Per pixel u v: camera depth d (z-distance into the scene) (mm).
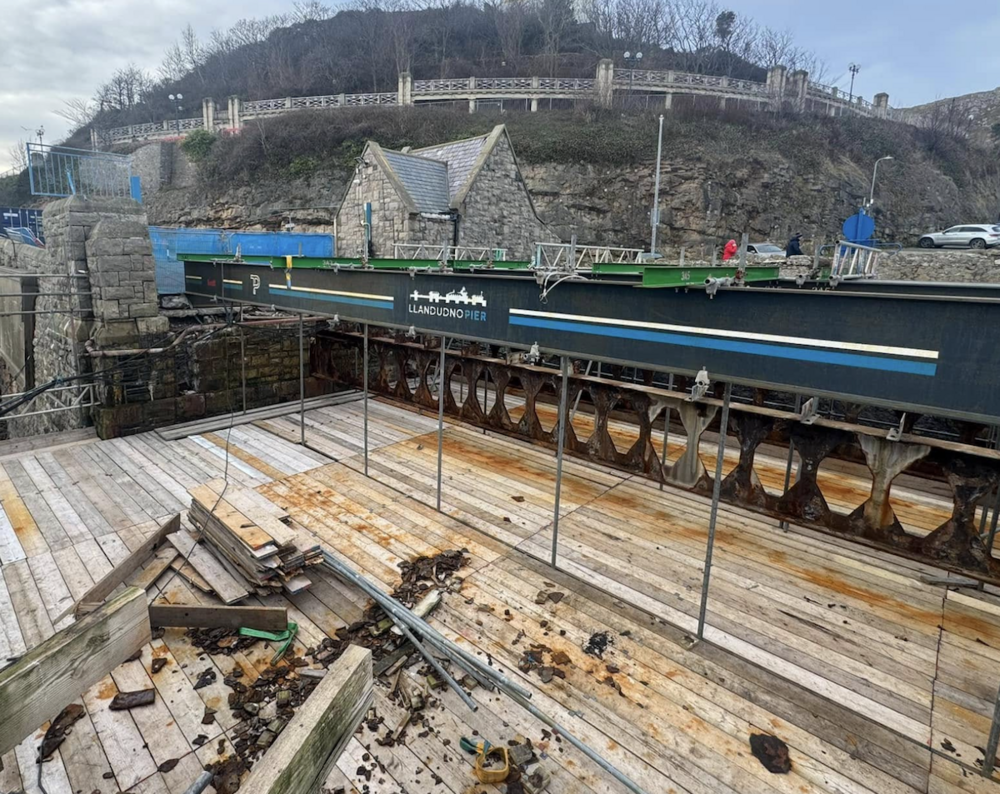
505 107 41844
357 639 4328
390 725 3564
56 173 11336
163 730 3465
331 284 7273
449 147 20594
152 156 41312
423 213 16469
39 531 6000
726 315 3572
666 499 7094
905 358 2885
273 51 59094
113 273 8891
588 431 9328
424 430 9570
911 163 38844
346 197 18516
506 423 7516
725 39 56969
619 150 34000
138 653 4129
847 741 3535
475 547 5793
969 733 3631
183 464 7930
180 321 10727
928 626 4734
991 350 2623
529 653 4238
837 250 6469
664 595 5055
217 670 3980
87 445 8695
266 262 8398
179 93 59656
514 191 19297
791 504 4832
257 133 37625
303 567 4902
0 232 25547
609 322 4266
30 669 1874
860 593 5184
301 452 8461
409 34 54000
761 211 33375
